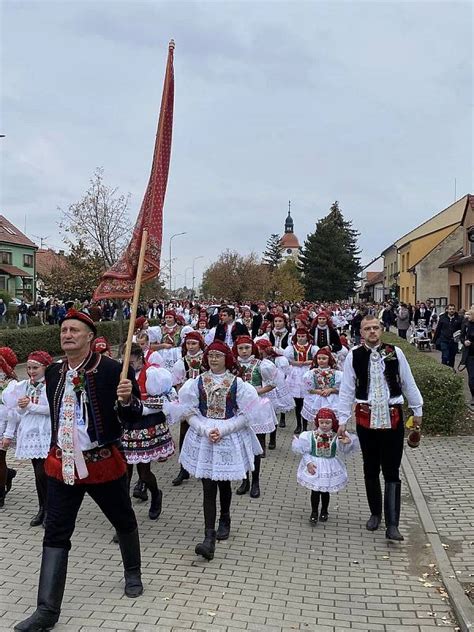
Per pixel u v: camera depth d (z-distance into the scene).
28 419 6.24
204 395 5.66
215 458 5.52
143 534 6.02
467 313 13.24
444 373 10.10
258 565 5.36
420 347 25.77
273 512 6.73
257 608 4.61
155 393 6.30
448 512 6.59
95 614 4.45
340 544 5.86
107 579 5.03
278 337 11.80
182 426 7.84
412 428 5.98
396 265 61.81
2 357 6.82
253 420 5.61
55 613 4.23
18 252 54.09
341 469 6.40
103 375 4.44
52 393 4.47
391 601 4.77
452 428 9.98
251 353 7.84
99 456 4.46
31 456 6.12
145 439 6.25
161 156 6.26
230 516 6.51
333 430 6.37
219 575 5.14
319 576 5.18
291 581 5.07
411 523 6.41
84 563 5.33
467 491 7.24
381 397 5.77
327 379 8.82
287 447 9.70
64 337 4.35
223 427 5.53
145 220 6.17
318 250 73.62
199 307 23.16
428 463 8.38
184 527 6.23
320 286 72.81
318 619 4.47
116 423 4.51
